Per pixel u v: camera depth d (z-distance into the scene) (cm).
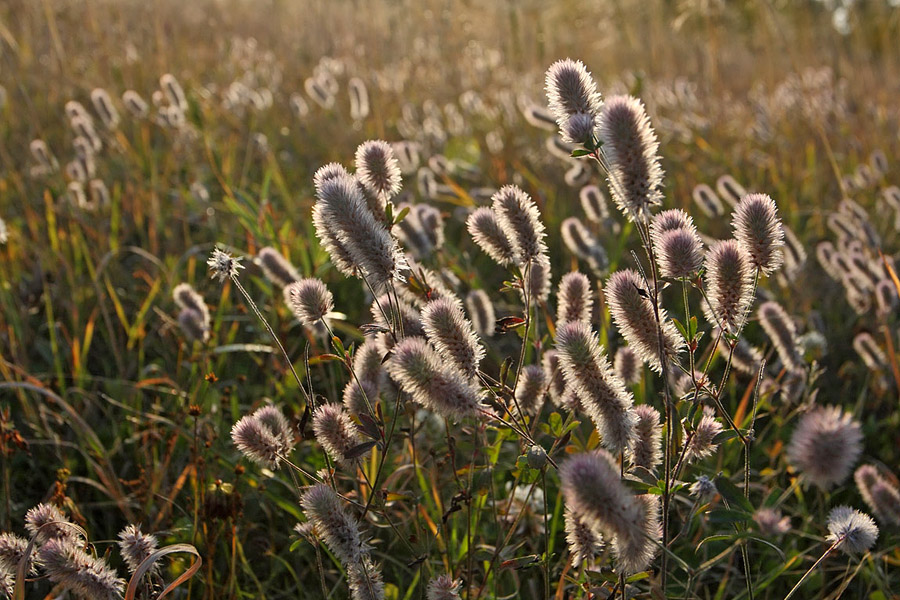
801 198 691
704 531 312
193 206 590
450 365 213
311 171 691
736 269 212
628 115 199
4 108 724
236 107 759
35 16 905
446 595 219
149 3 1114
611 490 165
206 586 274
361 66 993
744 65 1186
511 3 1001
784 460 349
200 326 356
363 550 213
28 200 566
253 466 332
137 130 698
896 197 553
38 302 472
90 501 354
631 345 222
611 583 222
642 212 204
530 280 278
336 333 460
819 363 446
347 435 234
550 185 652
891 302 402
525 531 302
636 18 1085
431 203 629
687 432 216
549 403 367
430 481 301
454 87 996
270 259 335
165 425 376
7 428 314
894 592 319
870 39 1157
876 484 276
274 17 1192
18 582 200
